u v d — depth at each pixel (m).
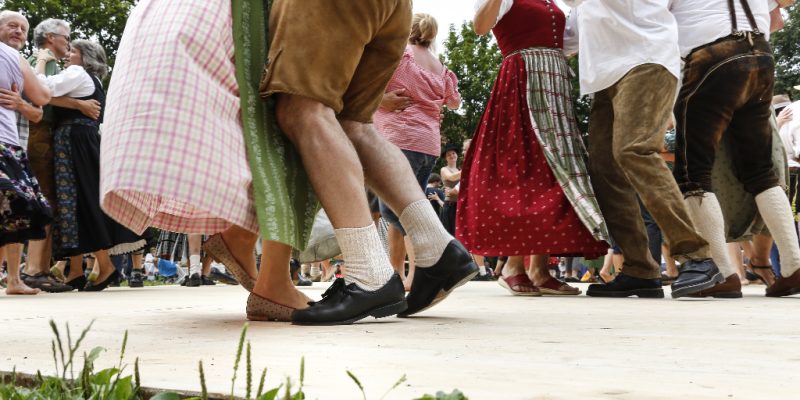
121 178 1.62
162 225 1.97
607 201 3.55
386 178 2.08
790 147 5.79
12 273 4.50
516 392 0.81
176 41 1.71
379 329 1.69
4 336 1.59
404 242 4.32
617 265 6.47
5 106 4.23
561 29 3.82
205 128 1.69
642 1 3.28
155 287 6.44
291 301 1.99
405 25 2.00
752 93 3.44
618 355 1.17
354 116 2.06
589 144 3.61
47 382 0.83
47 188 5.23
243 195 1.74
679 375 0.95
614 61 3.32
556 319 2.00
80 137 5.17
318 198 1.85
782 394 0.80
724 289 3.31
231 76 1.80
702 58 3.37
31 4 19.06
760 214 3.68
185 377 0.93
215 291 5.00
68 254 5.12
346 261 1.86
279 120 1.86
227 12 1.82
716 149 3.65
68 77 5.08
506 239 3.65
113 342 1.44
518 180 3.69
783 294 3.46
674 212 3.16
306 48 1.80
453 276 2.03
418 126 4.30
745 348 1.27
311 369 1.00
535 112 3.68
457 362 1.08
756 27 3.40
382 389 0.83
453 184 8.62
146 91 1.67
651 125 3.22
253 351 1.24
